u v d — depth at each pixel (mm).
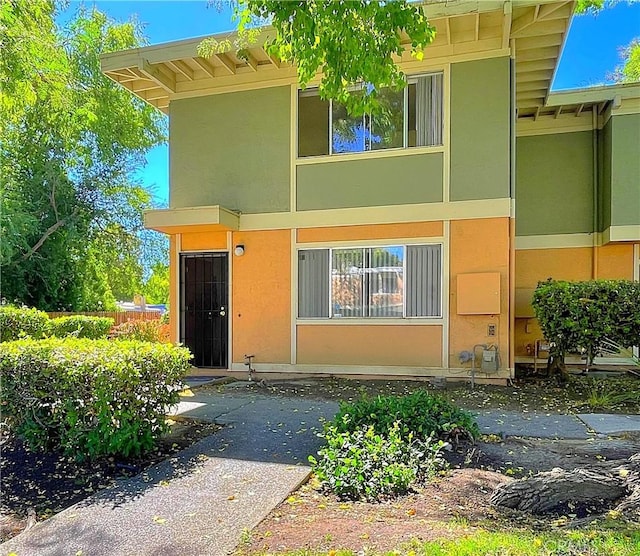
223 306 10500
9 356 5219
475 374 8883
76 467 4973
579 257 11750
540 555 2803
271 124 10195
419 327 9211
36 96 8148
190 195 10625
